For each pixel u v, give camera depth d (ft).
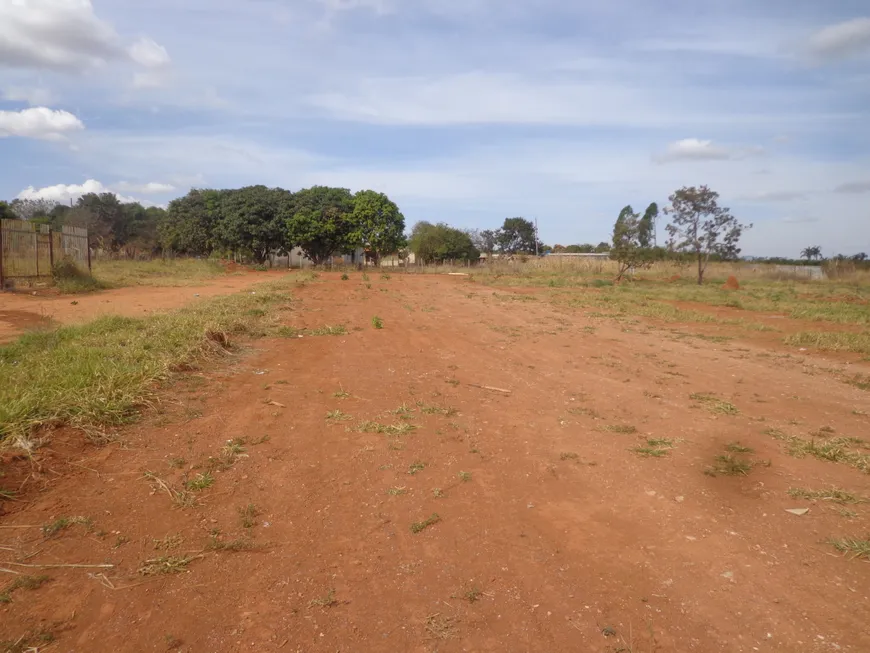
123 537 11.16
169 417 17.71
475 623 9.07
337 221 148.15
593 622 9.12
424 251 183.01
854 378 26.76
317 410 19.58
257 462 15.01
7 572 9.87
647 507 13.09
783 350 34.37
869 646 8.55
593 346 34.12
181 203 163.73
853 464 15.66
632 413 20.47
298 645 8.49
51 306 43.62
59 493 12.64
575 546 11.41
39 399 15.94
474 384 24.08
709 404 21.67
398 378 24.66
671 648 8.54
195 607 9.26
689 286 85.87
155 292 58.80
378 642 8.61
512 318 46.32
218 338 28.27
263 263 152.35
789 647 8.57
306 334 34.83
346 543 11.36
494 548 11.30
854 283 98.37
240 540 11.28
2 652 8.01
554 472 15.02
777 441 17.60
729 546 11.40
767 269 114.42
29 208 180.65
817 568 10.65
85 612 9.01
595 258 135.54
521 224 251.19
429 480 14.37
